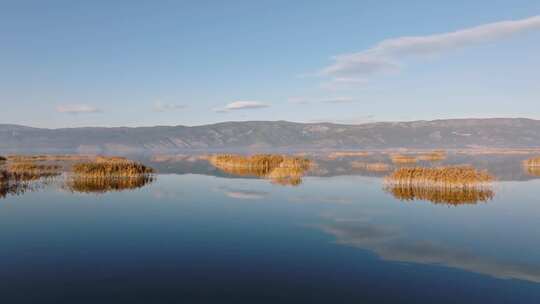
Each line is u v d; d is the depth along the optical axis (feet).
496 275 57.16
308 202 114.42
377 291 51.67
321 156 418.72
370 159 348.18
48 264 61.77
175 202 115.03
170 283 54.29
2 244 72.49
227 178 179.42
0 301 48.32
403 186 144.77
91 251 68.54
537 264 61.77
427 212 99.96
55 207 106.63
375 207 106.63
